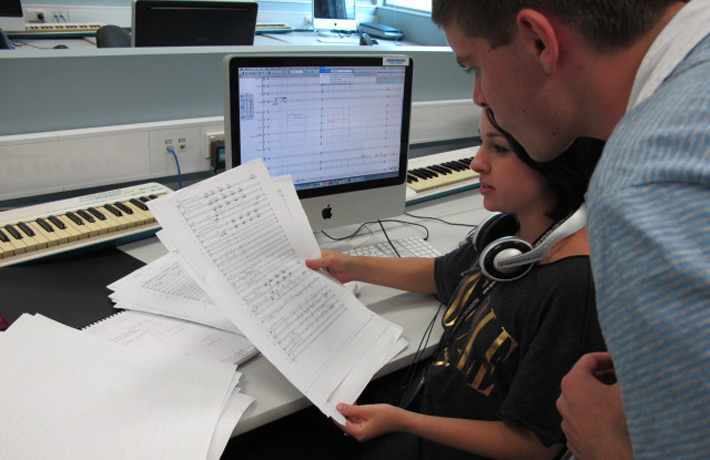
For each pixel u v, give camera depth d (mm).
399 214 1393
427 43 3686
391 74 1239
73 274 1089
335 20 3766
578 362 642
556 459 872
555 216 848
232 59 1050
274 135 1152
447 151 2070
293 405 822
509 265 823
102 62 1322
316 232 1389
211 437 716
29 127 1283
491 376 858
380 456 954
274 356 806
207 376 808
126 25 3625
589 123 530
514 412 782
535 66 511
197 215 875
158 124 1411
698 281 345
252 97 1099
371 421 822
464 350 890
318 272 989
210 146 1508
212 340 915
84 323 937
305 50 1632
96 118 1364
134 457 675
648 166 383
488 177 871
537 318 798
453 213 1584
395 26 3963
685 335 350
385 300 1121
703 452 348
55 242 1121
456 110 2021
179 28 1751
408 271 1119
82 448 678
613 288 391
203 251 858
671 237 361
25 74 1236
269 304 870
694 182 361
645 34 468
